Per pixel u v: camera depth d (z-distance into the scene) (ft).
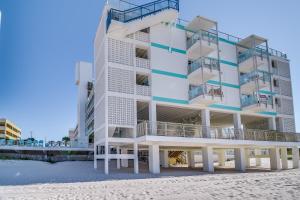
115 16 72.18
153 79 77.56
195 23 85.15
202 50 83.56
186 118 106.63
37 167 83.61
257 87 90.22
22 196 33.91
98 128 79.20
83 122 157.07
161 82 78.59
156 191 36.04
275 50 108.47
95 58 90.94
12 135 330.13
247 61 92.63
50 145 110.63
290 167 100.89
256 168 97.55
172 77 80.69
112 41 74.13
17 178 60.23
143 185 43.32
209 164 77.10
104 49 74.28
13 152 100.01
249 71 98.02
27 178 59.88
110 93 70.85
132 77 74.74
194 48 82.33
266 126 104.58
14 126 339.98
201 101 79.10
